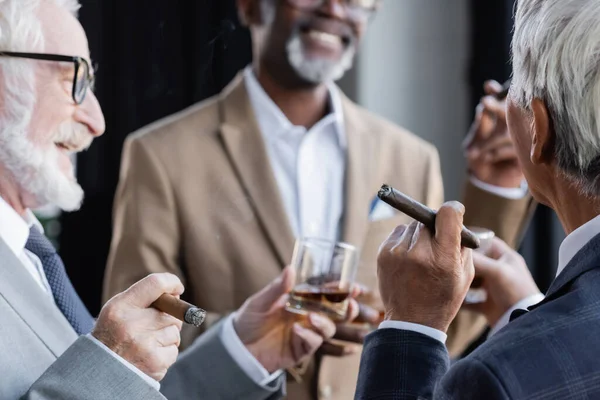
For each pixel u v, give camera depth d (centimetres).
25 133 184
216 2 356
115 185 360
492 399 125
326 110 281
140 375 159
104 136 358
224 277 256
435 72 389
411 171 279
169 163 261
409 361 146
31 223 195
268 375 217
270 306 218
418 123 389
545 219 368
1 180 186
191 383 215
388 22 386
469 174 267
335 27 273
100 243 363
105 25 354
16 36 183
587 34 136
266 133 275
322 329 217
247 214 261
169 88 357
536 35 142
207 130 270
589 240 139
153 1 355
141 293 162
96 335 161
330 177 275
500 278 224
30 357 168
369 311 229
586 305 133
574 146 138
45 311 174
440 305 151
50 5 190
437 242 150
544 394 126
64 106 188
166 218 256
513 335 131
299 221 270
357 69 385
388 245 157
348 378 257
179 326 166
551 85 139
